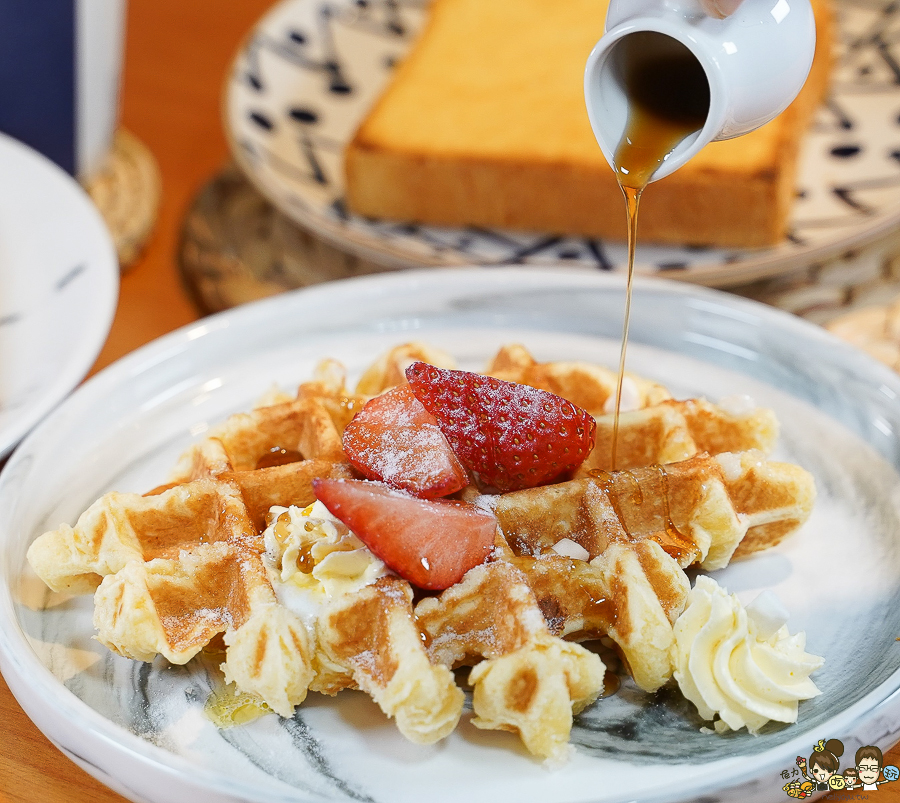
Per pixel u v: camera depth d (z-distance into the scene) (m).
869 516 0.60
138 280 0.72
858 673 0.56
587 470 0.59
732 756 0.55
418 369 0.57
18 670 0.55
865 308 0.69
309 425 0.61
